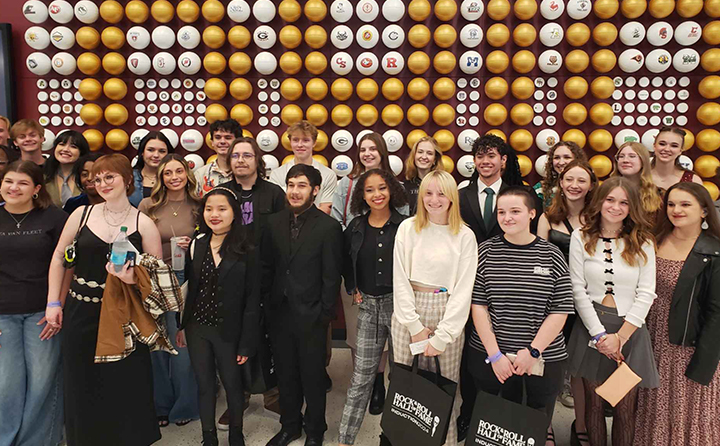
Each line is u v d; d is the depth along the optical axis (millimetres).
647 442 1989
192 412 2553
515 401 1905
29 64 3502
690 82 3594
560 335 1889
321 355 2225
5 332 2084
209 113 3547
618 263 1898
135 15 3494
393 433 1886
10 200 2031
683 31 3377
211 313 2096
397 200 2203
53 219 2162
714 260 1798
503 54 3477
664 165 2896
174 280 2020
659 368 1940
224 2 3656
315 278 2176
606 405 2539
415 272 1979
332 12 3453
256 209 2471
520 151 3650
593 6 3527
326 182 2998
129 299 1976
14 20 3672
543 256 1826
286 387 2279
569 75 3641
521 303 1812
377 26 3688
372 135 2701
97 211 2020
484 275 1893
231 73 3711
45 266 2143
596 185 2176
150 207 2404
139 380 2059
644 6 3367
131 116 3734
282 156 3764
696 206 1828
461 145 3568
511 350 1811
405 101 3713
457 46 3648
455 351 2010
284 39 3484
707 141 3447
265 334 2324
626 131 3523
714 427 1893
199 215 2195
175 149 3762
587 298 1920
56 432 2299
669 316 1893
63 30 3500
